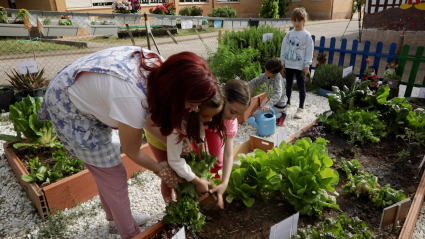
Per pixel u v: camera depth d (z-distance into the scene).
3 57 9.05
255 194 2.27
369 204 2.31
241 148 3.26
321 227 1.85
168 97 1.31
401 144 3.23
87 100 1.53
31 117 3.09
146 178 3.13
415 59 5.11
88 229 2.45
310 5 26.12
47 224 2.49
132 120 1.43
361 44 11.93
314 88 6.11
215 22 6.30
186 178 1.87
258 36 6.59
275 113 4.47
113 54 1.54
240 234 1.98
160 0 17.06
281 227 1.72
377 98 3.47
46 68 7.85
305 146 2.45
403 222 2.13
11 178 3.13
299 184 2.12
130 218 1.97
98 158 1.72
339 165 2.77
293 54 4.63
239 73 5.38
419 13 10.34
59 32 4.57
